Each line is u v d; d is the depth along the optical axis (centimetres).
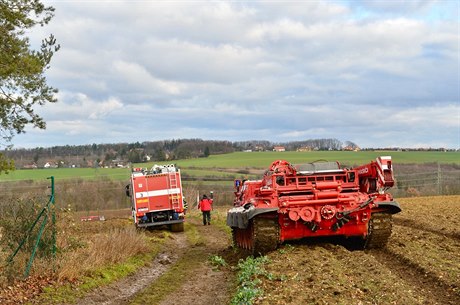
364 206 1462
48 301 1116
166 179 2862
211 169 6700
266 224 1463
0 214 1308
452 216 2292
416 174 5131
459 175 5128
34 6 1747
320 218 1455
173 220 2862
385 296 963
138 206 2819
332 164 1557
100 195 5134
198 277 1456
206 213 3241
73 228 1597
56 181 5525
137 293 1286
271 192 1470
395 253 1417
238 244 1855
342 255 1398
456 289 1023
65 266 1301
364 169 1557
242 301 1018
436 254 1373
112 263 1522
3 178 6328
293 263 1284
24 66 1664
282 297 984
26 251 1305
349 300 946
